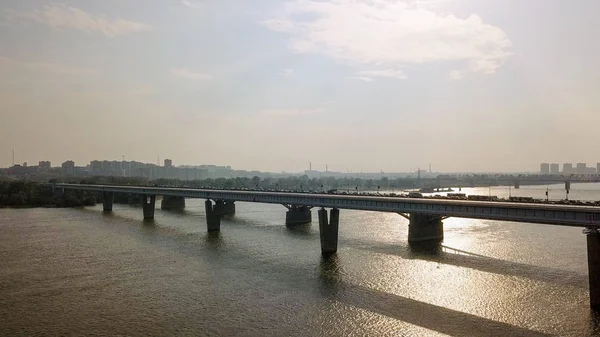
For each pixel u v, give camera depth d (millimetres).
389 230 133250
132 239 119250
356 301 62031
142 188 189250
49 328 52844
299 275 77250
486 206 81688
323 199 115625
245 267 83938
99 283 72875
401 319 54719
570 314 55562
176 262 88875
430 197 112500
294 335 50219
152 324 54031
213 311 58562
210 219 136000
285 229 139250
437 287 68438
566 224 69188
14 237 122938
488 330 50844
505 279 72250
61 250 102688
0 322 54938
